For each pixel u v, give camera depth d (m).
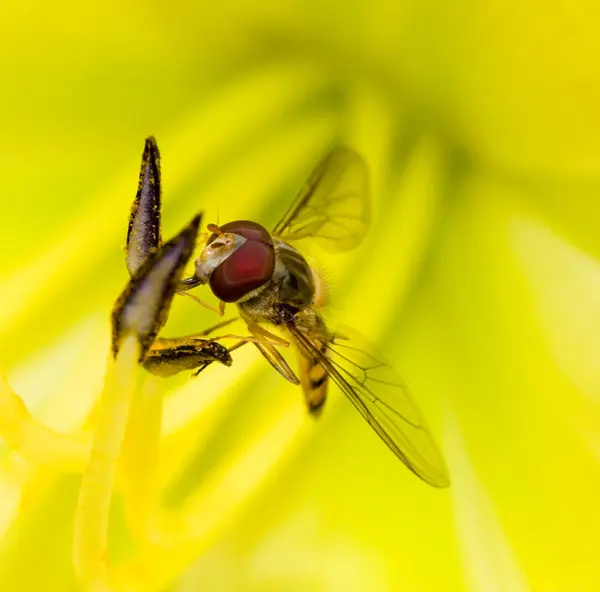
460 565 0.13
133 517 0.12
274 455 0.12
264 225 0.13
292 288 0.12
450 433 0.13
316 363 0.12
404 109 0.13
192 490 0.12
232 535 0.13
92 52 0.13
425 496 0.13
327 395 0.12
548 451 0.13
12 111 0.13
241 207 0.13
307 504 0.13
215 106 0.13
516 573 0.13
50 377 0.13
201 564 0.13
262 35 0.13
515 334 0.13
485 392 0.13
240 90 0.13
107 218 0.13
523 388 0.13
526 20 0.12
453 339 0.13
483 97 0.13
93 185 0.13
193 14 0.13
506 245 0.13
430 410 0.13
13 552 0.12
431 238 0.13
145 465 0.12
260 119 0.13
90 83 0.13
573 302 0.13
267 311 0.12
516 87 0.13
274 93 0.13
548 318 0.13
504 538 0.13
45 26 0.13
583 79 0.12
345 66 0.13
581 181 0.13
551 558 0.13
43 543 0.12
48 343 0.13
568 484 0.13
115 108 0.13
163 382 0.12
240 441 0.12
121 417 0.11
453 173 0.13
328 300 0.12
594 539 0.13
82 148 0.13
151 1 0.13
